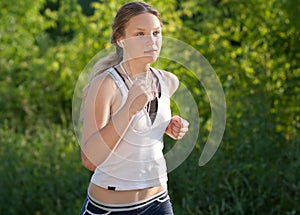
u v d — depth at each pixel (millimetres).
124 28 4430
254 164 8453
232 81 9633
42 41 15961
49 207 9227
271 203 8234
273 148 8680
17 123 13211
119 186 4500
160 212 4695
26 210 9414
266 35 10219
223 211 8070
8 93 13680
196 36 10398
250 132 8742
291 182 8164
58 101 13602
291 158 8414
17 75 13992
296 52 10203
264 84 9672
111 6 10641
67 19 12508
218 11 10727
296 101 9812
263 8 10289
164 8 10469
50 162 9734
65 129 11109
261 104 9125
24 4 14039
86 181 9156
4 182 9594
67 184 9289
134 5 4445
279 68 10016
